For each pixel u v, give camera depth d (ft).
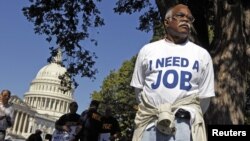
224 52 27.02
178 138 9.45
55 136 34.22
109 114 35.01
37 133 59.06
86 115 33.83
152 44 10.77
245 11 32.32
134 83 10.89
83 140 33.55
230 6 27.89
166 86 9.90
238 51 27.12
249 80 35.32
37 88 393.70
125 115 143.64
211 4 36.35
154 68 10.27
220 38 27.86
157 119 9.61
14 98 353.92
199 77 10.16
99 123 33.94
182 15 10.41
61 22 54.65
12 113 33.09
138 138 9.94
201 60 10.27
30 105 382.22
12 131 345.51
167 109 9.50
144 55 10.70
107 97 151.43
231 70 26.32
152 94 10.03
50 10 52.95
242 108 25.90
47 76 397.60
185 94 9.81
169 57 10.25
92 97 160.56
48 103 386.73
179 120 9.61
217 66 26.81
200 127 9.58
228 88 25.81
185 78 9.92
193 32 30.12
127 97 145.89
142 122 10.00
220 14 28.25
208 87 10.33
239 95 25.95
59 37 55.72
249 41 31.37
